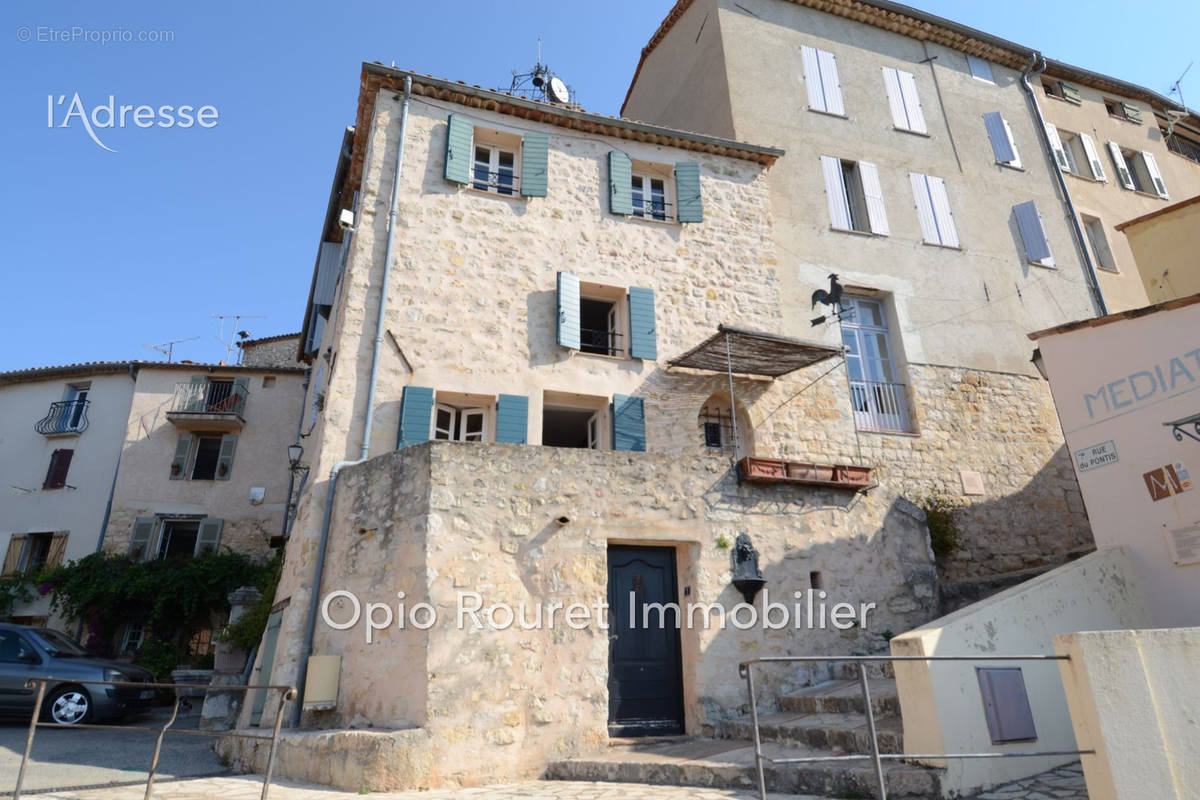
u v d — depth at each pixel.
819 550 8.25
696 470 8.03
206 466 17.89
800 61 14.16
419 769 5.95
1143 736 3.97
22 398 18.30
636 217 11.80
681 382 10.96
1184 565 6.11
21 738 8.37
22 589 15.62
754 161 12.83
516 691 6.61
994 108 15.65
